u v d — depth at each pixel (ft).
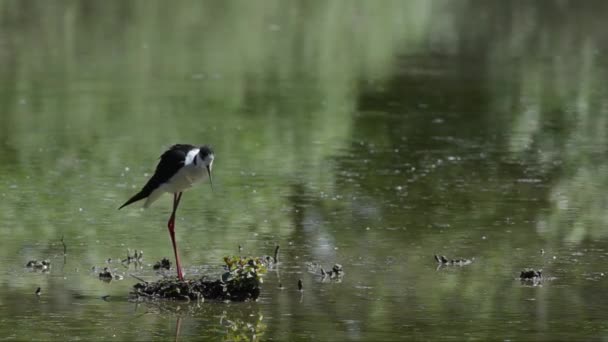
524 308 32.07
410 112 63.05
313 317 31.14
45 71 73.97
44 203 43.16
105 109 62.08
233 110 62.75
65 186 45.83
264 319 30.99
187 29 96.43
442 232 40.11
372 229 40.42
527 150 53.98
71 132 56.08
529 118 61.72
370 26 101.86
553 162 51.52
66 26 95.25
